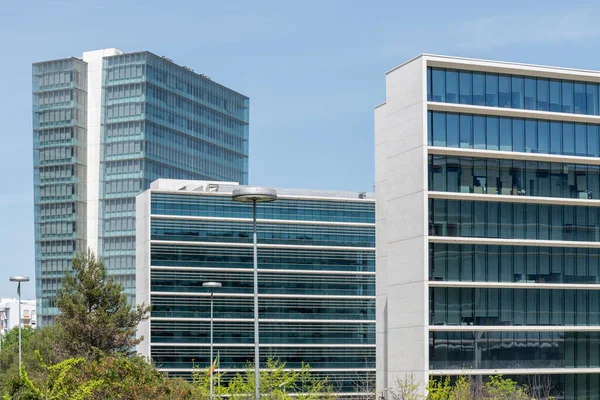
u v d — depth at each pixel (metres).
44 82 175.25
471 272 58.28
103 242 169.50
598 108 61.28
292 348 119.94
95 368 41.91
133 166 168.25
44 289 172.50
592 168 61.72
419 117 56.91
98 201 170.50
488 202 58.94
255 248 40.09
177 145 175.12
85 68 174.50
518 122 59.44
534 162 60.25
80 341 66.94
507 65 58.44
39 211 174.12
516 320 59.00
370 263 125.00
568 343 60.25
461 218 58.12
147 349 114.88
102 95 172.38
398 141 59.09
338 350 121.56
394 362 58.66
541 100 59.97
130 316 70.25
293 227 122.56
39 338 86.50
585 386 60.50
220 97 188.62
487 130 58.56
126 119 169.75
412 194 57.47
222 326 117.81
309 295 121.75
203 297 117.62
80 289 69.25
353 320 122.75
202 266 118.25
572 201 59.97
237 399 58.66
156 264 116.81
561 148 60.34
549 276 60.25
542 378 59.22
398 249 58.69
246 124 196.38
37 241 173.88
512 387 53.78
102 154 171.00
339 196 127.00
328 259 123.44
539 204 60.41
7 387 38.72
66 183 172.25
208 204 119.81
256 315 40.06
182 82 177.75
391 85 60.06
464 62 57.69
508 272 59.25
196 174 179.00
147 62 170.00
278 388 63.38
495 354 58.16
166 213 118.00
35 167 174.88
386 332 62.91
